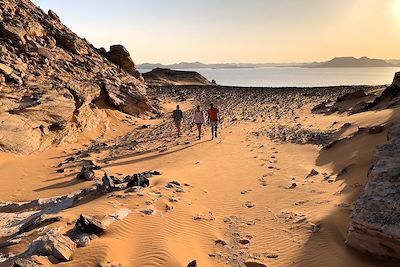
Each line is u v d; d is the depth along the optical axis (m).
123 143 22.33
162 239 8.32
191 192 12.19
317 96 37.94
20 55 23.53
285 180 13.37
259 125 25.69
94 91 25.69
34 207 12.05
